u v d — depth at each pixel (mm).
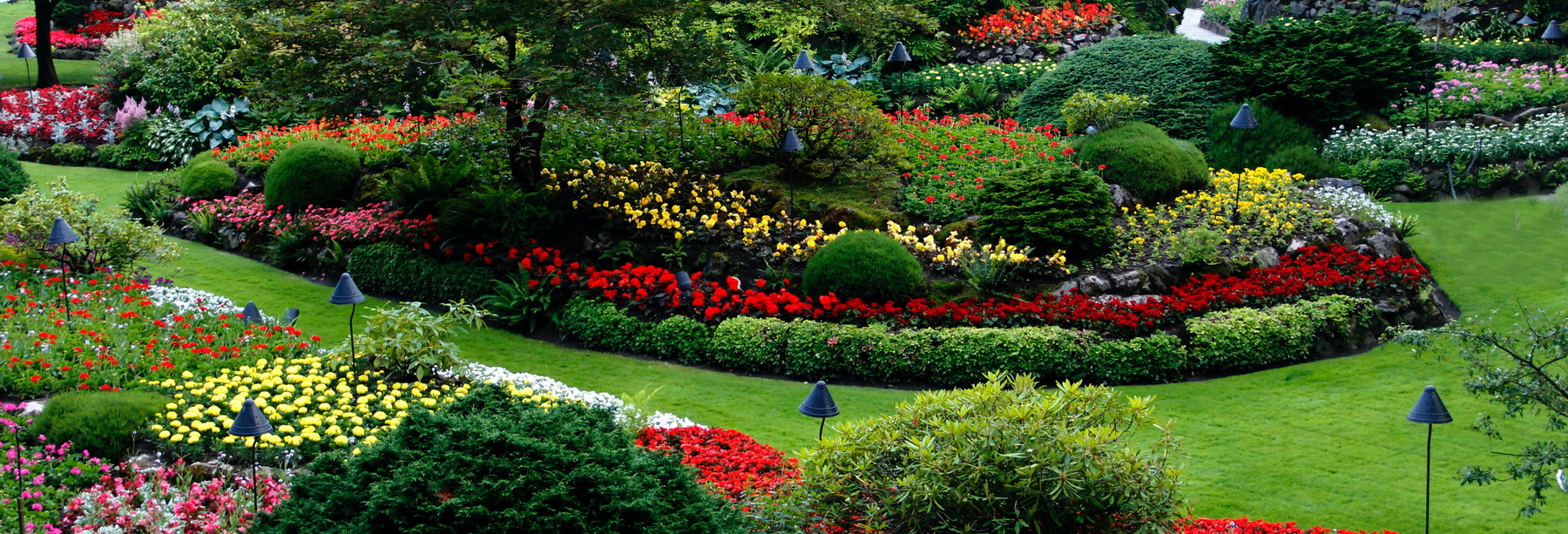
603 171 15820
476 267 14578
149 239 13891
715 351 12750
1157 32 27875
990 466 6914
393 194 15859
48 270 13125
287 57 14164
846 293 13289
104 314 11938
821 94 15805
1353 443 10594
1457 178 18078
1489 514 9234
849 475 7578
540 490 6219
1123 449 7172
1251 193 15945
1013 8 24969
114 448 8742
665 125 17094
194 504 7789
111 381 10172
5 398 9852
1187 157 16484
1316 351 12805
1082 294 13414
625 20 14688
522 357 12883
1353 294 13734
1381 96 19828
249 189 18281
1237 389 11969
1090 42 24422
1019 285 13711
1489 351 8188
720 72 15547
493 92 13922
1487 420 8117
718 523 6859
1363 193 17125
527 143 15641
